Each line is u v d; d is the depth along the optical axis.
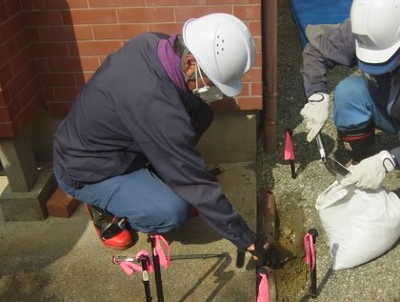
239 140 3.32
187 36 2.13
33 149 3.39
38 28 2.97
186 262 2.64
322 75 2.83
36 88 3.09
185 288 2.51
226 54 2.09
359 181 2.54
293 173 3.24
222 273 2.57
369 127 3.01
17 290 2.60
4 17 2.70
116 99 2.21
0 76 2.63
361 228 2.60
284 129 3.73
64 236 2.89
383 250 2.63
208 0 2.87
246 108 3.15
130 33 2.98
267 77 3.21
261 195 3.17
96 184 2.58
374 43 2.31
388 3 2.25
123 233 2.74
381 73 2.35
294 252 2.79
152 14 2.92
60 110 3.22
